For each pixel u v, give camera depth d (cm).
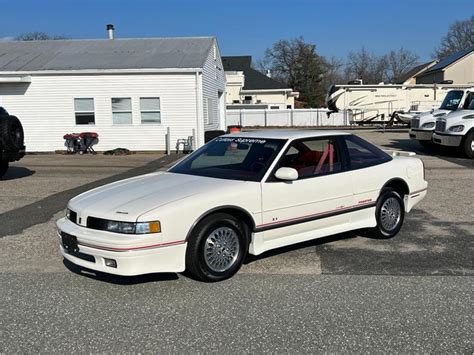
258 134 582
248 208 480
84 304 422
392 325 374
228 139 589
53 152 1945
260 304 416
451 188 990
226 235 472
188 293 442
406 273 489
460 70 5016
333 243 600
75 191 1005
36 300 432
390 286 454
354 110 3238
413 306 408
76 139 1900
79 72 1889
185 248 445
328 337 356
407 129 3256
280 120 4256
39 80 1909
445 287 450
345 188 561
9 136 1130
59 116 1930
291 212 513
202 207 451
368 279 473
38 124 1939
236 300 426
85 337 362
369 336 357
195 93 1895
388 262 525
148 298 432
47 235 656
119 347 346
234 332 366
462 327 370
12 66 1950
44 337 363
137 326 378
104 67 1908
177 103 1906
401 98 3225
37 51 2177
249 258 539
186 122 1917
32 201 897
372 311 399
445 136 1609
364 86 3206
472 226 680
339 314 395
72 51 2162
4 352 341
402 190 642
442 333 361
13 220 746
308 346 344
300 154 540
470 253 556
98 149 1941
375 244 595
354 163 582
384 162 618
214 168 543
